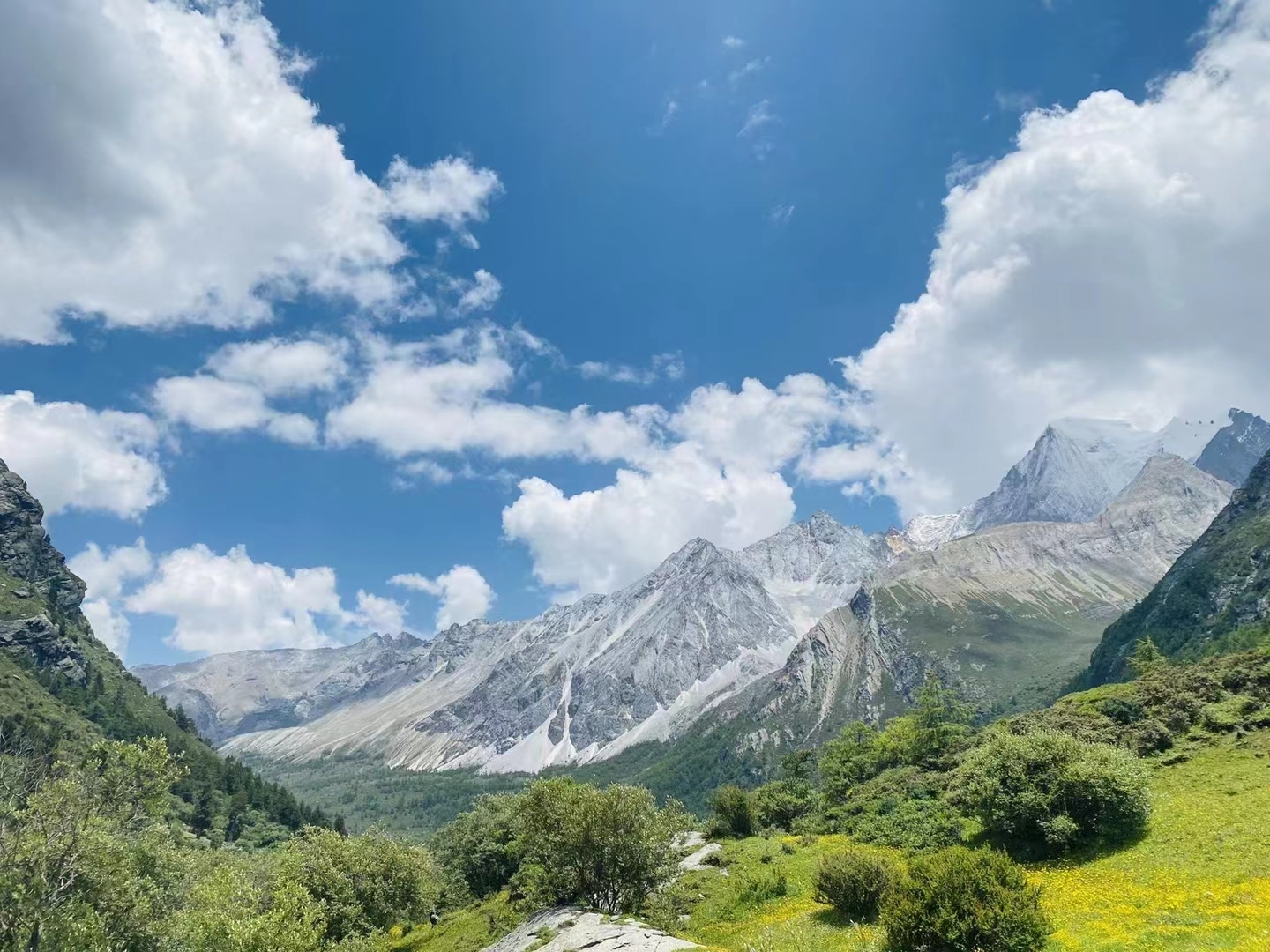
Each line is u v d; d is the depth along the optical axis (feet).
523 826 167.63
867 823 204.44
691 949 109.09
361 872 231.91
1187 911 89.10
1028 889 89.76
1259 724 160.66
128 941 146.10
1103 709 202.69
